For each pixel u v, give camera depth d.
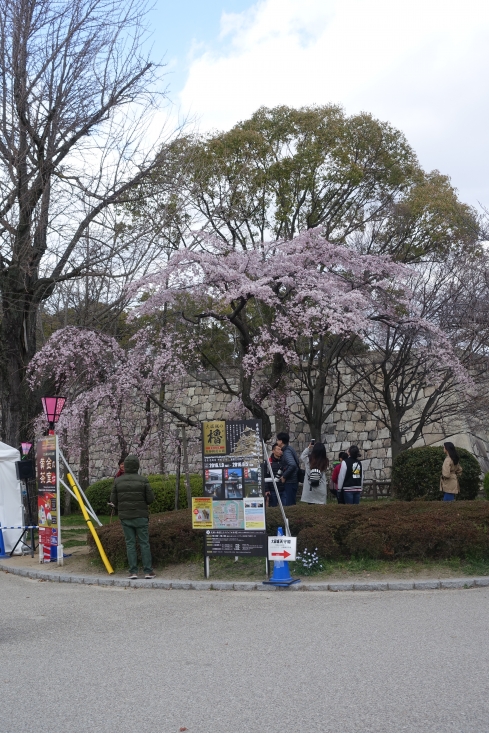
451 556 10.28
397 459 18.91
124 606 8.96
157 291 15.40
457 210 20.77
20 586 11.06
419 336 18.30
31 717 4.84
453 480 14.31
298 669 5.70
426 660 5.79
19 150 15.98
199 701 5.02
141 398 17.05
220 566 10.99
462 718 4.47
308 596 9.15
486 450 23.89
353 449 14.62
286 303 15.20
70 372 16.67
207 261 14.83
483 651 5.97
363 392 23.20
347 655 6.06
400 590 9.32
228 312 18.08
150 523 11.95
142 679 5.62
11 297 16.45
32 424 16.88
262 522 10.18
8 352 16.84
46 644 7.00
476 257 19.50
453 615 7.53
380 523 10.52
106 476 29.05
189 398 28.59
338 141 21.36
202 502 10.52
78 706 5.03
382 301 16.97
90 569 11.87
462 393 20.36
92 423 17.09
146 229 17.78
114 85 16.53
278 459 13.51
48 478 13.00
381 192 22.36
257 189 21.28
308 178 21.09
